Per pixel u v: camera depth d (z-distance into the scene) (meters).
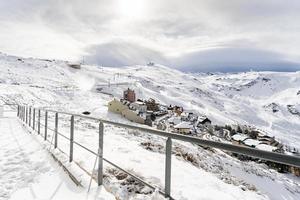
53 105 75.12
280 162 2.22
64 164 7.65
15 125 22.80
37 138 13.60
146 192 6.44
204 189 7.77
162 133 3.99
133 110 79.88
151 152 12.98
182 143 24.80
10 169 7.90
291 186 21.81
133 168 8.20
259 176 22.44
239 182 14.54
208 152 26.33
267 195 14.25
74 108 77.12
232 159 29.06
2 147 11.38
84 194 5.61
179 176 8.62
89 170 7.09
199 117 109.31
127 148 12.48
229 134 87.25
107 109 84.69
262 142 63.03
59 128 19.61
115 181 6.83
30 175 7.30
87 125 26.75
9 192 6.00
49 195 5.75
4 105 55.28
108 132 21.36
